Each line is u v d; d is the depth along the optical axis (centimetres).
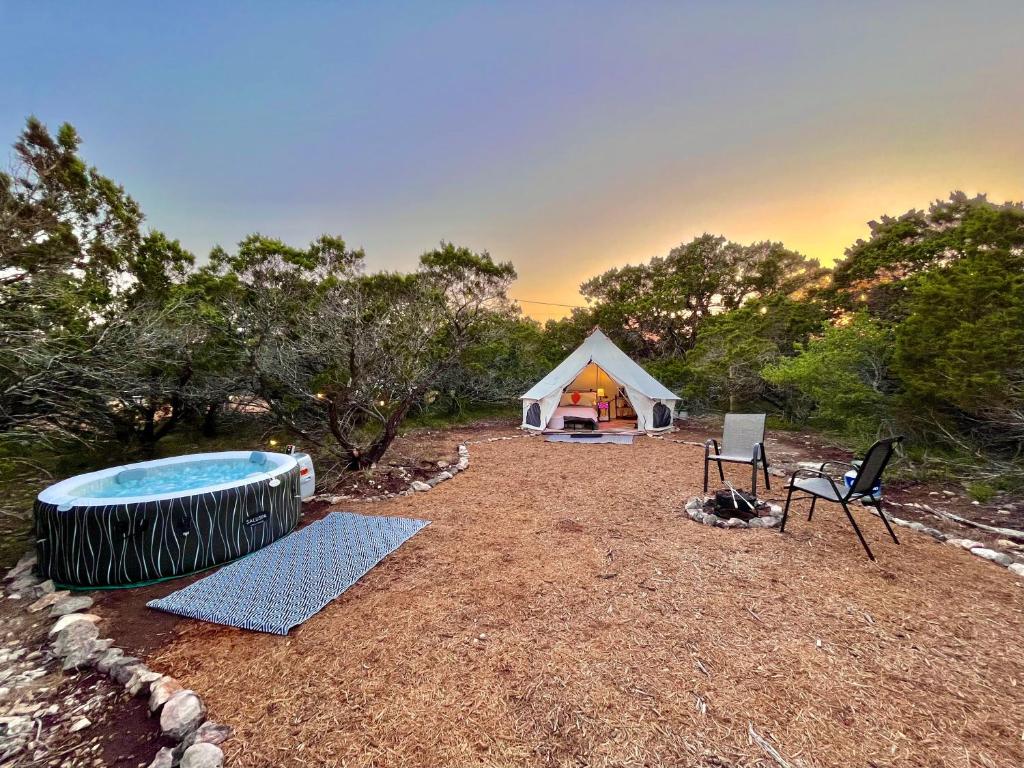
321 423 770
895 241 1167
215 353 693
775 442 884
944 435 609
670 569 346
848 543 391
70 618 279
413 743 182
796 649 243
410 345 703
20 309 477
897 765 167
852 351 717
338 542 408
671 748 177
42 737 190
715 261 1994
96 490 433
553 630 266
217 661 242
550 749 178
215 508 366
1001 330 493
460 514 489
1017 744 176
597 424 1151
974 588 308
